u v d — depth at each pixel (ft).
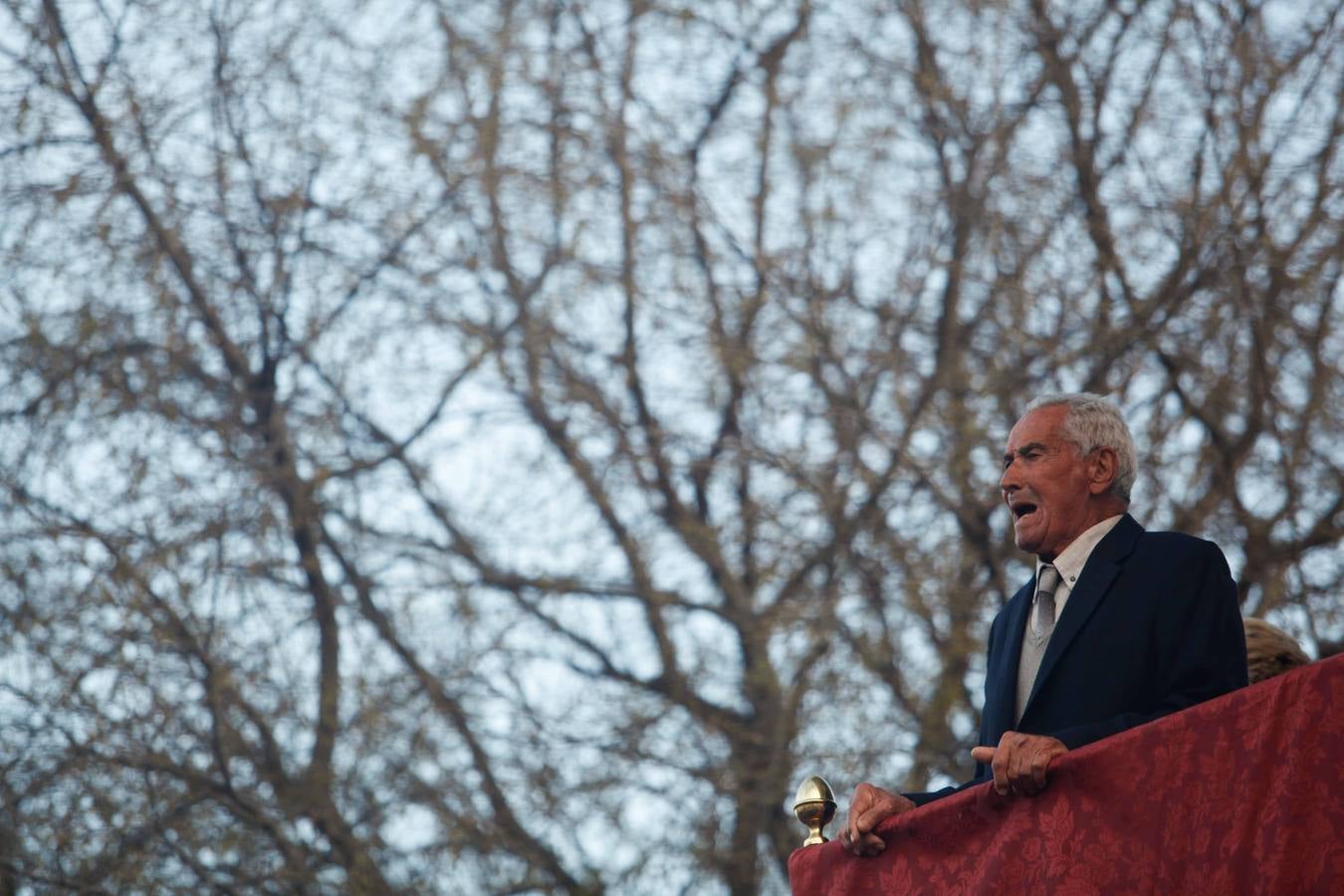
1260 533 118.21
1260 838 36.32
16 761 121.08
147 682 123.95
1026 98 133.08
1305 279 121.80
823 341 132.98
